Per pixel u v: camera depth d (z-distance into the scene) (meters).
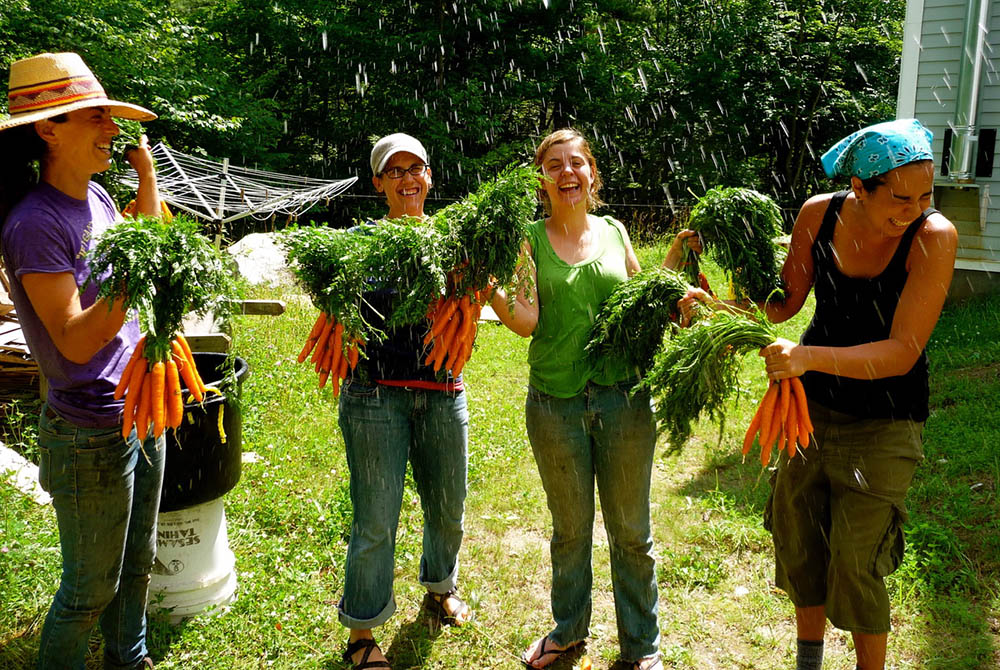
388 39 19.30
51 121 2.39
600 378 2.87
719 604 3.57
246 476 4.66
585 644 3.29
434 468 3.17
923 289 2.40
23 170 2.47
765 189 23.14
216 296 2.46
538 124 23.78
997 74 8.59
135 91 14.02
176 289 2.38
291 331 7.80
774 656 3.22
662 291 2.79
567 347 2.85
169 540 3.27
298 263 2.75
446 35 20.36
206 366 3.50
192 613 3.31
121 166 3.88
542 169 2.92
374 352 2.95
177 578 3.28
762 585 3.72
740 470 4.99
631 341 2.83
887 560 2.59
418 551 3.98
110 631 2.86
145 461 2.74
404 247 2.67
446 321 2.82
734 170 21.95
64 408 2.46
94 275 2.31
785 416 2.49
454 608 3.44
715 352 2.59
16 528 3.64
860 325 2.61
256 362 6.75
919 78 9.20
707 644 3.31
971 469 4.57
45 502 4.04
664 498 4.66
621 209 22.58
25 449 4.75
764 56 21.17
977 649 3.11
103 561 2.59
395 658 3.21
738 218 2.97
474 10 19.80
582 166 2.88
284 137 20.77
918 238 2.42
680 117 22.25
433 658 3.21
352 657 3.04
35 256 2.32
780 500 2.81
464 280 2.76
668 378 2.71
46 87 2.38
